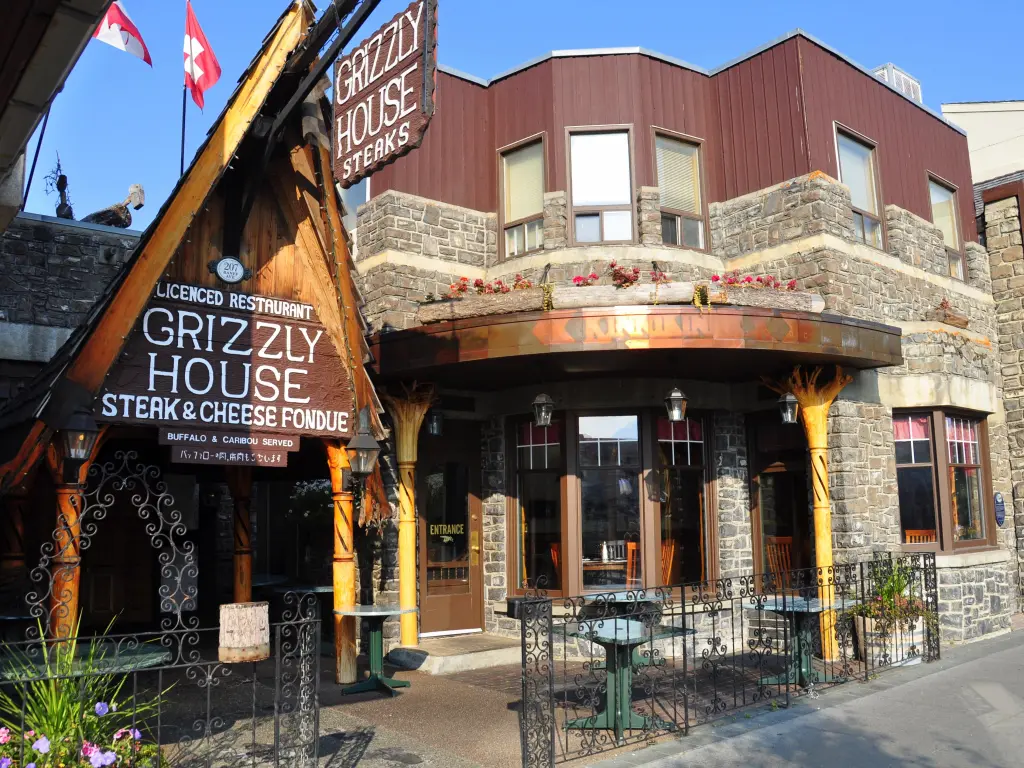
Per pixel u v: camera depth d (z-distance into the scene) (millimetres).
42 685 5059
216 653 10797
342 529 8461
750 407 11281
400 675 9406
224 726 7121
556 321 8859
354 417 8336
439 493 11328
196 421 7414
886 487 11133
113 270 10812
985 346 12617
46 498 10148
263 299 7930
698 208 11891
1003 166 16641
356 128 7277
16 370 10047
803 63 11320
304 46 6996
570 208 11172
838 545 10375
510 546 11273
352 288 8172
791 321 9141
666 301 9062
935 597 10062
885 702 7809
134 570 12688
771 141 11523
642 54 11586
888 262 11977
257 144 7508
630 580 10531
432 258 11227
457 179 11703
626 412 10852
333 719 7449
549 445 11086
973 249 14242
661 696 8117
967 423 12398
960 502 11977
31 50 4250
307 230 8117
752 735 6762
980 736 6723
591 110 11383
